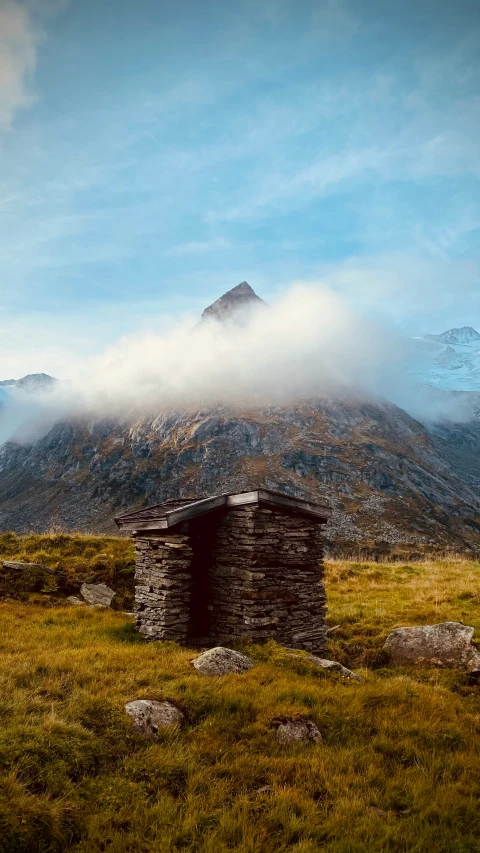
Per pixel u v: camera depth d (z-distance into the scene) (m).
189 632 16.20
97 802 6.89
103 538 25.67
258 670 11.81
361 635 17.97
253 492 15.20
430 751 9.18
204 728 9.02
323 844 6.57
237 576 15.41
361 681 12.58
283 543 15.83
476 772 8.51
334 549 168.50
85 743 7.76
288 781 7.95
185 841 6.43
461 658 14.40
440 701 11.43
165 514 15.29
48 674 10.49
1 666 10.54
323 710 10.12
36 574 20.28
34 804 6.33
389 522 199.00
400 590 24.19
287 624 15.43
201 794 7.29
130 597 20.73
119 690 9.80
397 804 7.62
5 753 7.08
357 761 8.64
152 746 8.19
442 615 19.28
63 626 15.77
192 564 16.75
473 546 190.88
